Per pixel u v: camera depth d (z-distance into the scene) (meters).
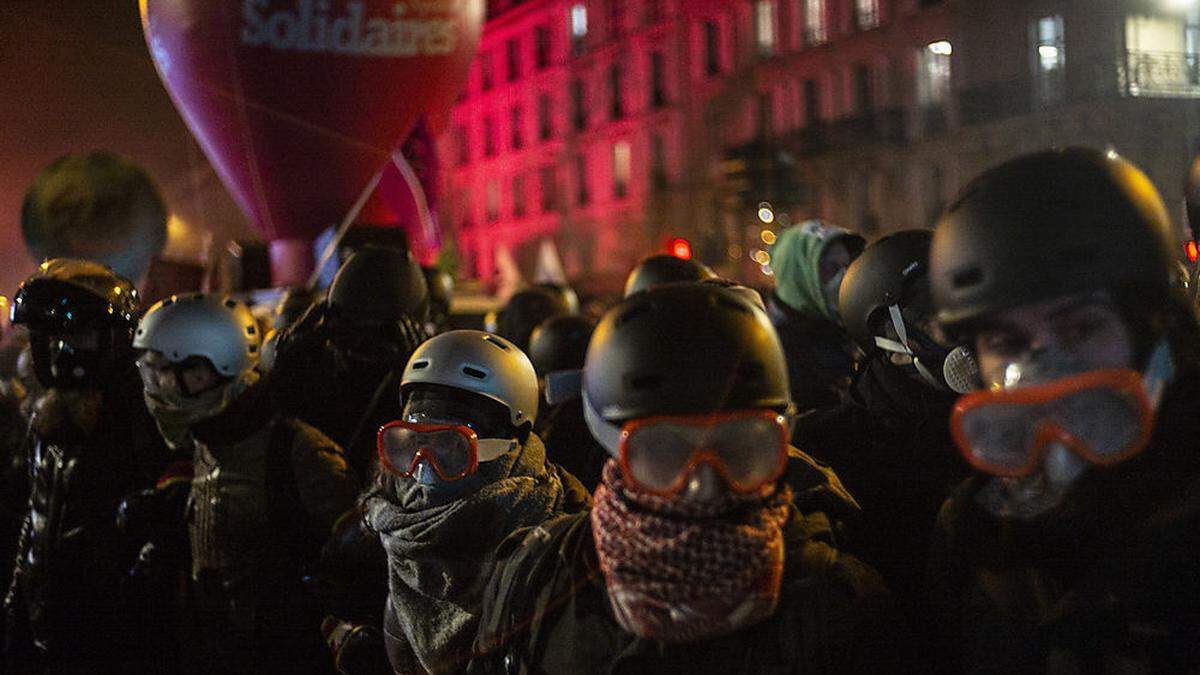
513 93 45.34
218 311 2.81
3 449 4.12
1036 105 21.14
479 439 2.12
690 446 1.39
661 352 1.40
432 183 7.29
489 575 2.06
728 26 32.91
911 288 2.09
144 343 2.80
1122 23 19.50
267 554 2.68
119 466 3.12
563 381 2.41
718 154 33.25
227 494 2.69
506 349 2.24
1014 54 21.84
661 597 1.39
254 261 7.47
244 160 6.86
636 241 36.97
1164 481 1.30
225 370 2.76
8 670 3.27
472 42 6.90
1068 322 1.27
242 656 2.70
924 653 1.59
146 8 6.86
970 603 1.46
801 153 27.73
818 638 1.46
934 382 2.07
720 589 1.38
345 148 6.77
